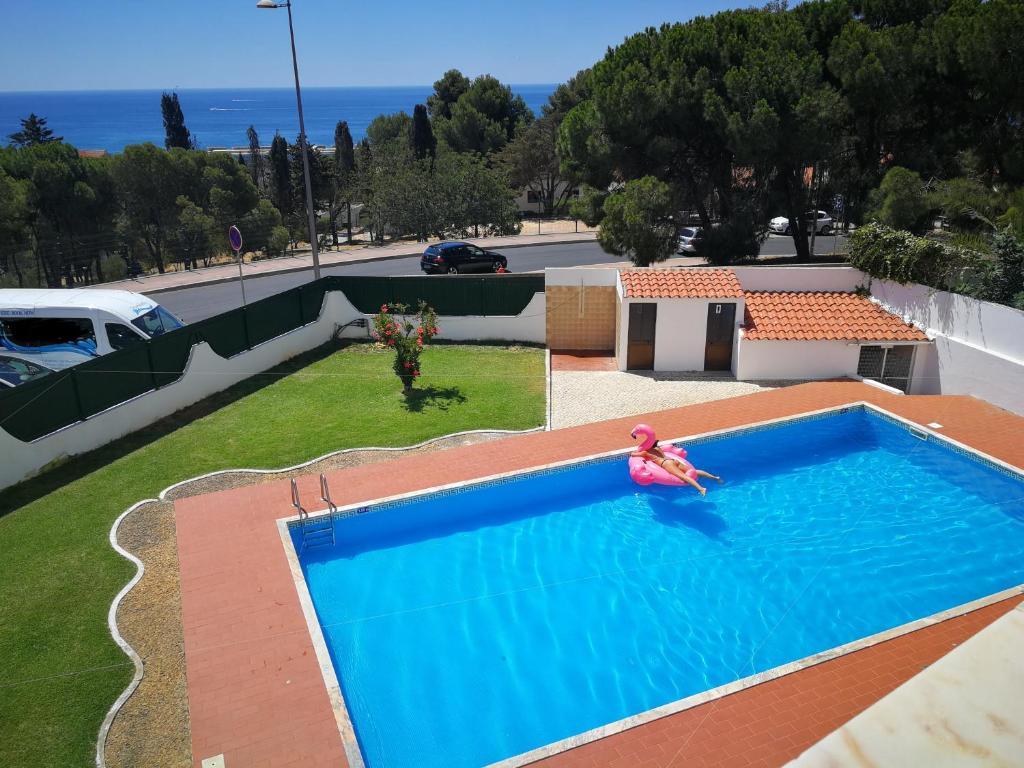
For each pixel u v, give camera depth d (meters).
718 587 10.55
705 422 14.91
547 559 11.29
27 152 37.59
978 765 1.72
